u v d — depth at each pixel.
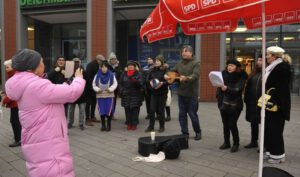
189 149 6.53
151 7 14.05
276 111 5.52
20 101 2.96
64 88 3.00
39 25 17.00
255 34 14.76
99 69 8.34
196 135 7.27
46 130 2.93
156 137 6.44
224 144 6.58
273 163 5.68
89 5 14.30
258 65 6.02
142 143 6.08
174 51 16.27
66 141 3.08
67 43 17.58
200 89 13.56
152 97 7.98
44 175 2.90
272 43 14.99
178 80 6.99
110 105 8.13
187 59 7.02
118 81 9.15
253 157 6.04
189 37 15.90
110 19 14.30
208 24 4.69
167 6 3.76
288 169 5.41
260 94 5.88
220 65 13.33
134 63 8.29
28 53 2.99
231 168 5.46
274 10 4.59
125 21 16.78
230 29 4.69
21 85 2.93
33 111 2.92
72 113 8.45
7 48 15.92
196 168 5.45
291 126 8.73
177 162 5.75
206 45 13.40
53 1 14.85
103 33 14.37
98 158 6.00
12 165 5.65
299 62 14.91
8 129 8.34
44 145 2.92
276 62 5.52
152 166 5.55
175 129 8.32
